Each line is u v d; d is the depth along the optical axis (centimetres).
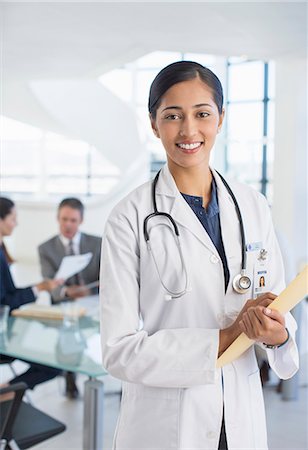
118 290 123
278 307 110
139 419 129
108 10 289
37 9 287
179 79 116
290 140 526
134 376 118
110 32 344
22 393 204
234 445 126
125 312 121
